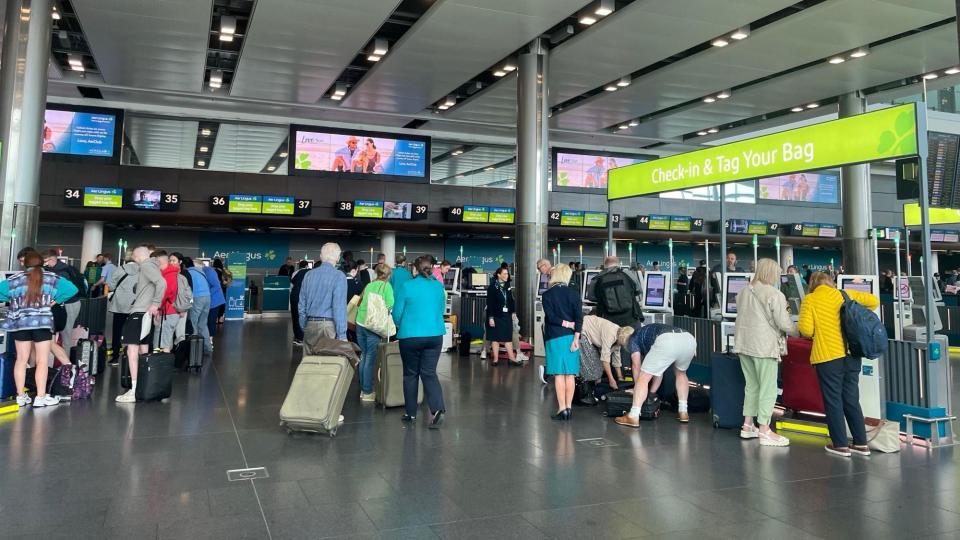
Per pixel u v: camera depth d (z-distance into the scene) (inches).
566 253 986.7
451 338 442.6
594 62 510.6
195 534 118.6
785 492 148.9
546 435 202.8
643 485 152.8
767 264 199.6
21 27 346.0
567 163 848.3
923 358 198.2
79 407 231.0
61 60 540.1
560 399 226.8
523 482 153.9
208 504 135.0
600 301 276.1
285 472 158.7
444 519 128.6
